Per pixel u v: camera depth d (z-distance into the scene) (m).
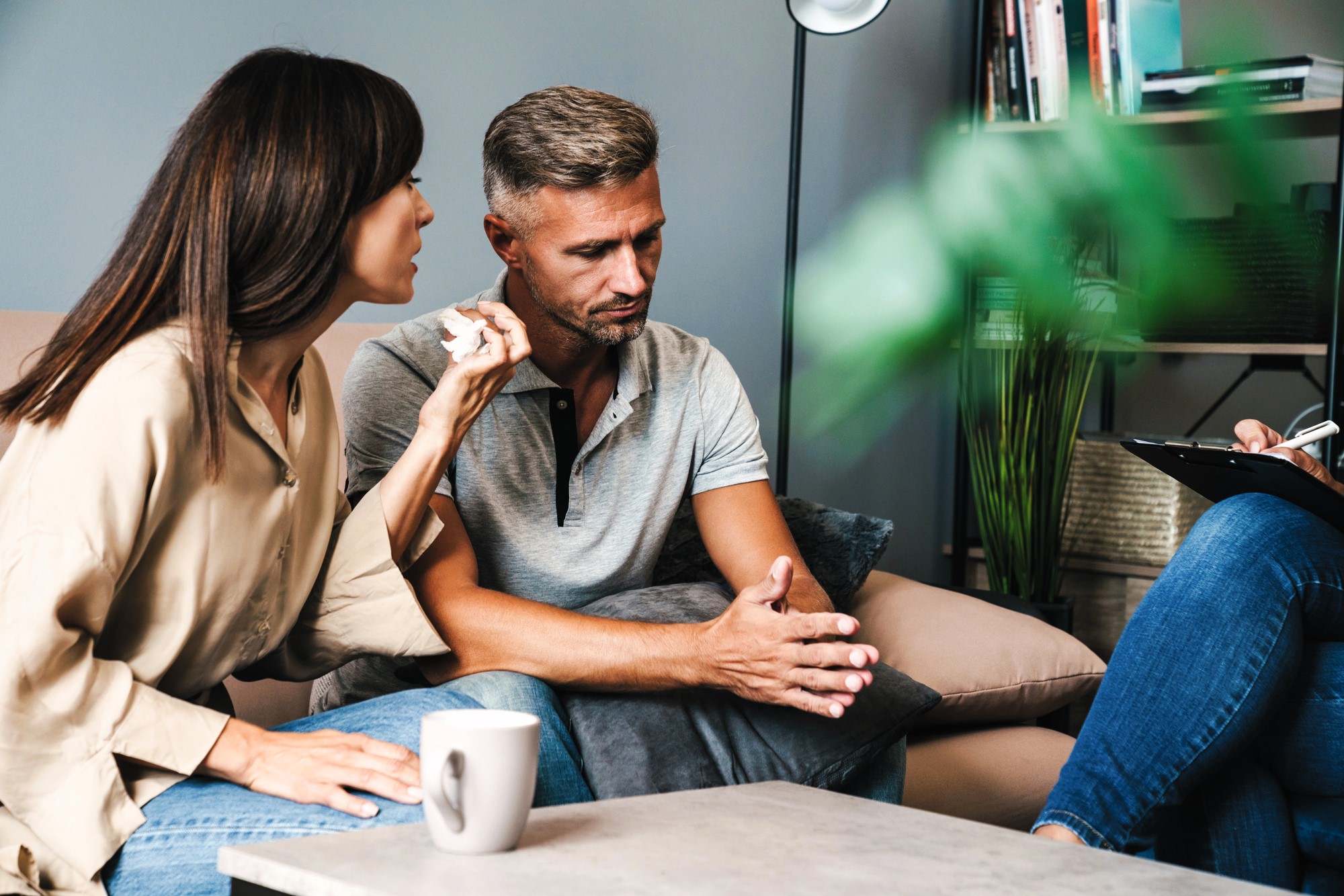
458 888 0.58
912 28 2.84
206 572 0.91
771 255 2.50
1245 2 3.00
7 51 1.45
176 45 1.60
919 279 2.89
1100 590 2.50
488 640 1.12
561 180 1.17
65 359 0.84
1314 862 1.17
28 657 0.78
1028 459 2.38
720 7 2.35
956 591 1.80
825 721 1.15
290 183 0.89
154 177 0.90
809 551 1.63
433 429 1.10
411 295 1.01
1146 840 1.09
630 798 0.78
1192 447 1.29
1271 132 2.64
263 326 0.92
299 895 0.61
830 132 2.62
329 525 1.07
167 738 0.84
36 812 0.80
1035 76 2.68
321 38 1.75
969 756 1.49
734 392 1.42
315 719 0.99
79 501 0.80
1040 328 2.38
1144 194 2.96
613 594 1.35
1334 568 1.15
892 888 0.59
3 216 1.46
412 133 0.97
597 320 1.23
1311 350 2.39
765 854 0.65
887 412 2.82
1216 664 1.11
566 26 2.08
